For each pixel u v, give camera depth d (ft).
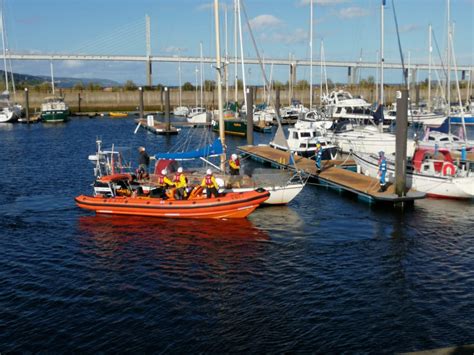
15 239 62.28
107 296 45.68
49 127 231.50
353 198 81.87
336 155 115.44
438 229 65.31
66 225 67.97
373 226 66.80
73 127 231.09
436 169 82.23
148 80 418.10
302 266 52.70
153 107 354.74
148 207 69.56
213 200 68.13
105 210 71.77
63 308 43.34
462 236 62.49
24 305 43.93
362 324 40.24
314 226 67.00
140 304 44.01
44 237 62.95
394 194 76.54
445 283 48.26
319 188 89.66
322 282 48.47
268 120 223.71
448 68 138.62
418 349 36.73
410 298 44.93
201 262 53.98
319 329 39.47
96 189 75.77
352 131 129.18
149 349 36.83
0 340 38.14
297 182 77.77
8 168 114.62
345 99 173.06
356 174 94.07
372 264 53.26
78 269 52.24
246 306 43.45
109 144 164.86
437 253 56.54
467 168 89.86
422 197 75.25
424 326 39.99
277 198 76.23
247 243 60.23
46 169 113.19
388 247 58.59
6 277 50.19
